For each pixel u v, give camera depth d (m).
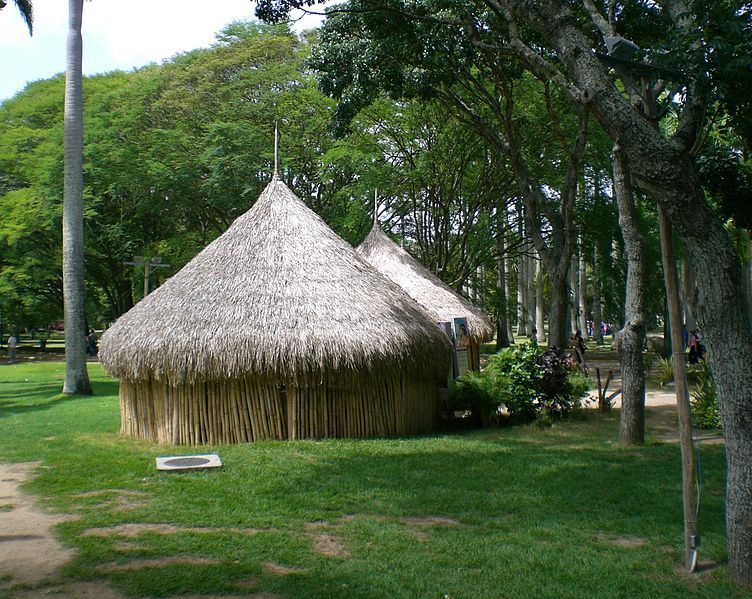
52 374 25.41
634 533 6.97
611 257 23.88
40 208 30.55
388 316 11.96
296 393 11.73
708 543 6.64
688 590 5.54
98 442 11.76
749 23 6.42
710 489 8.77
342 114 15.80
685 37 5.96
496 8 9.66
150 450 10.98
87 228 33.22
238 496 8.21
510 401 13.48
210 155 27.02
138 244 34.53
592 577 5.79
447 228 26.52
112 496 8.24
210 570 5.83
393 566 6.01
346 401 12.00
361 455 10.47
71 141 18.84
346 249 13.15
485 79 19.36
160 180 27.86
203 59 30.39
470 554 6.30
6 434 12.55
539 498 8.16
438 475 9.23
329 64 15.63
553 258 16.14
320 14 10.94
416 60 14.98
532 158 22.81
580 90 6.20
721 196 9.98
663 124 17.38
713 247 5.57
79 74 18.97
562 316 15.51
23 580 5.64
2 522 7.25
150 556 6.18
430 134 24.58
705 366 16.47
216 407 11.53
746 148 10.37
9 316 39.19
